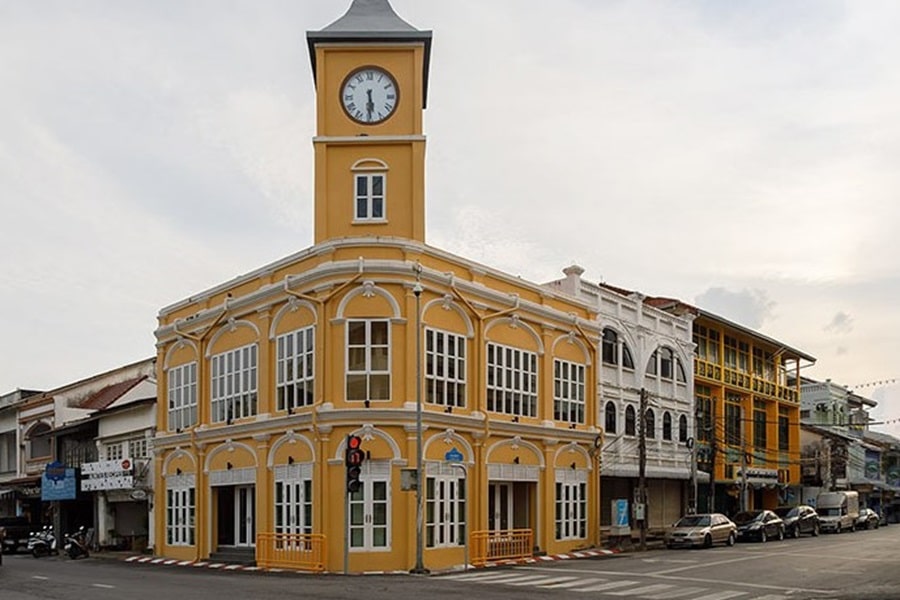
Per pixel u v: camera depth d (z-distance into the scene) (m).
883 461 80.31
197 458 34.81
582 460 36.91
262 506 30.81
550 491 34.53
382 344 28.58
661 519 44.72
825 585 22.00
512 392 33.22
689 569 26.48
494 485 32.84
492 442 31.94
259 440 31.23
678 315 47.16
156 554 37.06
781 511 46.91
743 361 54.75
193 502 35.03
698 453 47.03
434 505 28.92
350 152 30.77
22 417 53.75
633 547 37.06
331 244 29.06
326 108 31.00
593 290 39.38
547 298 35.75
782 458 58.44
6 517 47.56
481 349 31.70
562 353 36.31
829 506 52.81
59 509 42.53
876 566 27.45
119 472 39.00
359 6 32.59
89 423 44.97
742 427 53.44
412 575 25.83
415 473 26.45
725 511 51.00
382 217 30.41
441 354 30.02
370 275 28.59
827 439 64.06
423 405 28.80
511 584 22.19
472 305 31.39
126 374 51.66
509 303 33.28
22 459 53.47
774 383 58.28
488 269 32.59
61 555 40.12
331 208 30.47
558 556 33.03
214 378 34.62
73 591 20.89
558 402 35.78
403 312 28.67
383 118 30.95
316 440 28.56
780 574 24.83
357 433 28.00
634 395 41.38
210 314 34.75
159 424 37.84
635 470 40.72
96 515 42.09
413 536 27.73
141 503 42.12
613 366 40.16
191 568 30.36
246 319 32.97
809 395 72.06
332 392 28.31
